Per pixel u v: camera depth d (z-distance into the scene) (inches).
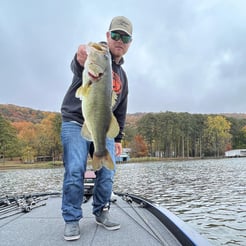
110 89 92.3
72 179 98.9
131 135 3388.3
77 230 94.7
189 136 3472.0
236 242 290.2
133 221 114.7
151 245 86.1
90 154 113.3
